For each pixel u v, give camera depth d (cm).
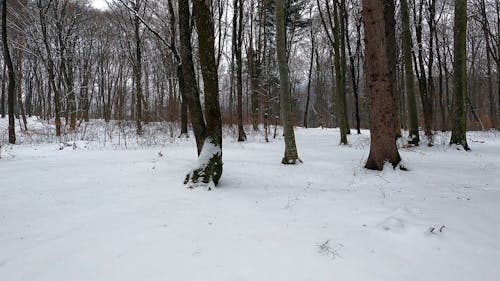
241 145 1523
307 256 362
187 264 343
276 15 953
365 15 841
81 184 688
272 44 2719
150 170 815
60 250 382
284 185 739
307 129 2809
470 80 3738
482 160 1023
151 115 3039
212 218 482
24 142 1664
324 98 4297
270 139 1878
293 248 380
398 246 394
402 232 427
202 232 427
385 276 329
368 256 367
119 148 1384
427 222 466
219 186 692
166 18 2039
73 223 466
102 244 395
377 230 435
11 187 670
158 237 411
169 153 1177
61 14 2198
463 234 428
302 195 635
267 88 2355
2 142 1584
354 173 833
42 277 328
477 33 2983
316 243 395
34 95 4209
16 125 2638
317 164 950
